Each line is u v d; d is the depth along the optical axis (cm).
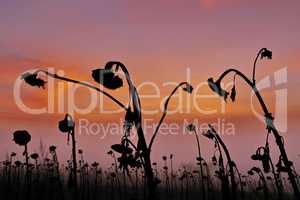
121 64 265
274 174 396
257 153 377
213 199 728
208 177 832
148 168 250
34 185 852
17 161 1399
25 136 332
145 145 256
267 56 379
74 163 351
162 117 272
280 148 357
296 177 343
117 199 1085
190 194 1405
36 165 924
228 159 379
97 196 1558
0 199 1352
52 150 679
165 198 1566
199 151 607
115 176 1309
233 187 372
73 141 352
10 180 1458
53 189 518
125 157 251
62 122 344
